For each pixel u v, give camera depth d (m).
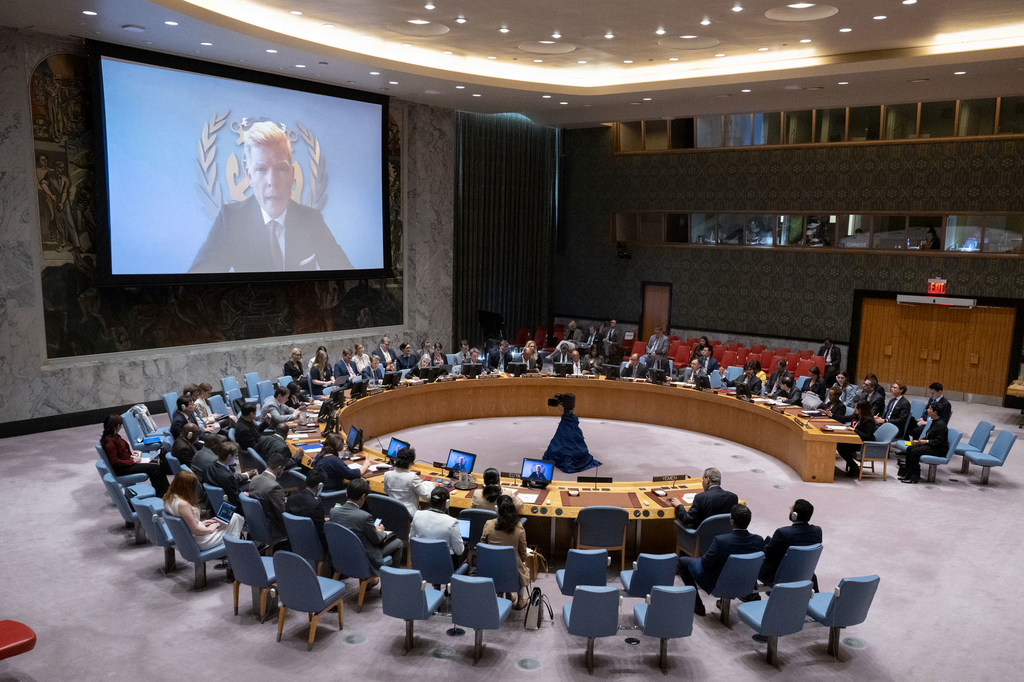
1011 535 9.56
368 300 18.53
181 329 15.12
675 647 6.76
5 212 12.47
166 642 6.62
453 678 6.18
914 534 9.52
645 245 22.34
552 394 16.05
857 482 11.70
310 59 14.05
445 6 11.55
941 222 17.98
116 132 13.31
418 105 18.75
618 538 7.99
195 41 12.84
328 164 16.70
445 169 19.59
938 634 7.10
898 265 18.62
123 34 12.45
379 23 12.75
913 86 15.44
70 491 10.33
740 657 6.62
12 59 12.31
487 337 21.00
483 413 15.83
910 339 18.72
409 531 8.03
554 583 7.98
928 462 11.56
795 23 11.92
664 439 14.41
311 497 7.44
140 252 13.87
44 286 13.09
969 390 18.11
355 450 10.01
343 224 17.20
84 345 13.73
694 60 15.14
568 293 23.86
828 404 13.20
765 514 10.16
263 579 6.77
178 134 14.16
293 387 13.37
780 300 20.34
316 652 6.52
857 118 18.61
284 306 16.88
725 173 20.69
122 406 14.20
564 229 23.78
